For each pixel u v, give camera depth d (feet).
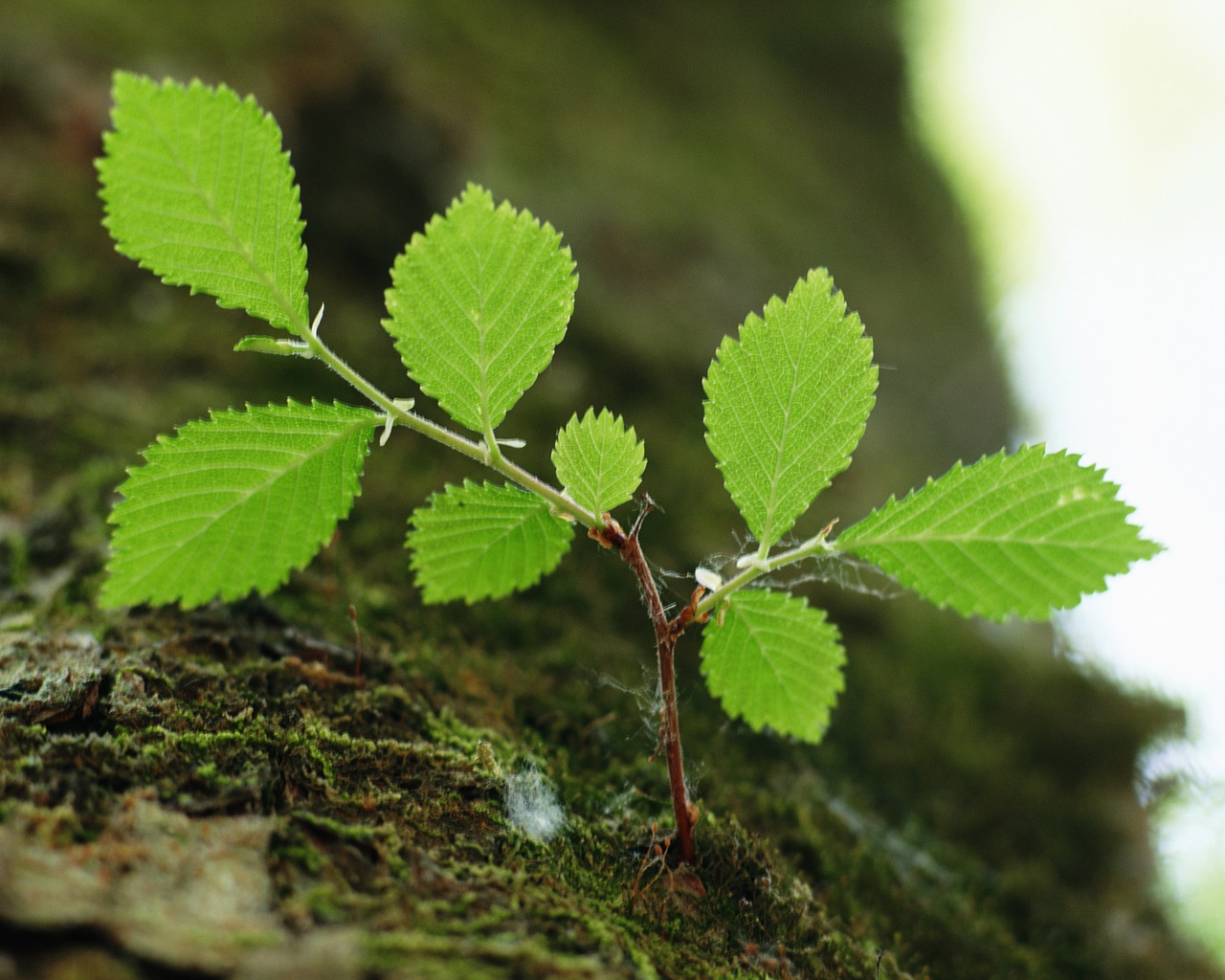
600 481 1.50
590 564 1.99
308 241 2.82
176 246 1.44
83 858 1.44
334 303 2.67
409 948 1.43
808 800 1.73
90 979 1.39
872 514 1.51
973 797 1.85
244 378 2.29
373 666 1.68
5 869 1.42
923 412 4.13
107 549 1.75
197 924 1.42
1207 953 1.77
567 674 1.77
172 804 1.49
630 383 2.86
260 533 1.50
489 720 1.67
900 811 1.80
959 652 2.26
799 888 1.61
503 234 1.46
